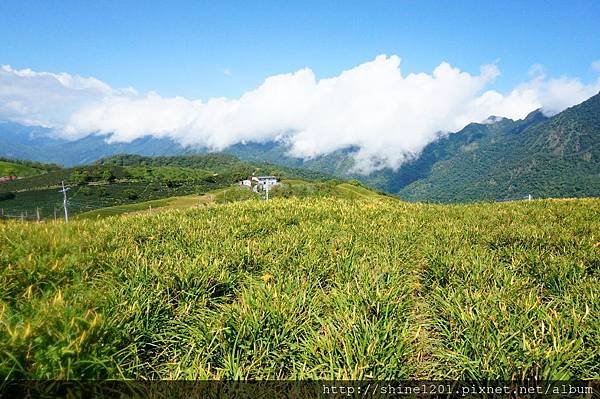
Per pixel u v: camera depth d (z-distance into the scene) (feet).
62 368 11.38
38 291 17.84
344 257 24.20
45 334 12.51
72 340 12.44
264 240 29.17
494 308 16.08
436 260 24.18
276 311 15.55
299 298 17.29
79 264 21.11
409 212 46.09
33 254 21.50
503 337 14.02
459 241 29.73
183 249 25.54
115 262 21.88
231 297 20.01
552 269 21.27
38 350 12.02
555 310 16.80
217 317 15.93
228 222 35.94
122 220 37.27
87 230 30.76
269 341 14.46
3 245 23.50
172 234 30.71
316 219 39.42
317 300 17.97
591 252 24.20
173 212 43.45
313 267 22.95
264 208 46.03
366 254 26.35
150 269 20.10
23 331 12.41
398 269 22.72
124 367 13.35
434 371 13.94
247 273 21.83
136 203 516.73
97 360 12.07
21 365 11.30
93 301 16.01
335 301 17.83
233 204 50.75
